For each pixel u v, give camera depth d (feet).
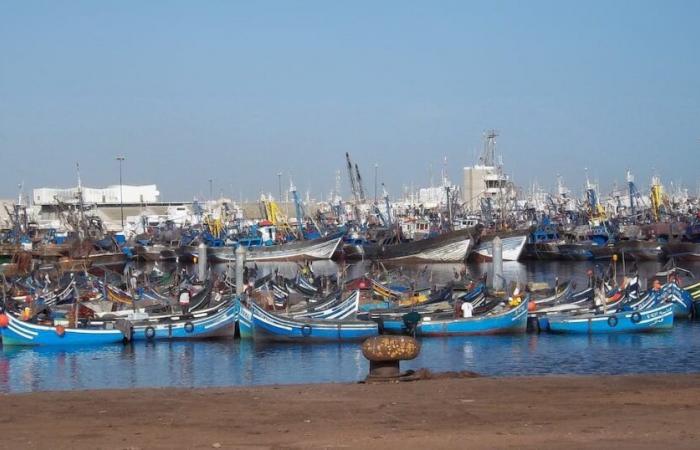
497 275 247.09
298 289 229.04
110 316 183.01
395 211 632.38
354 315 184.24
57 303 210.18
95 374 138.51
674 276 216.74
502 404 80.53
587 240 468.75
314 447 63.31
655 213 513.04
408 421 72.95
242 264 220.84
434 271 382.63
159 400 85.46
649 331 175.52
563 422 71.77
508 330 175.11
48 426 73.46
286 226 548.31
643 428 68.64
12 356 156.76
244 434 68.74
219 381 130.52
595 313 179.52
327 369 140.26
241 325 173.99
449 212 500.74
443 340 168.66
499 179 577.84
